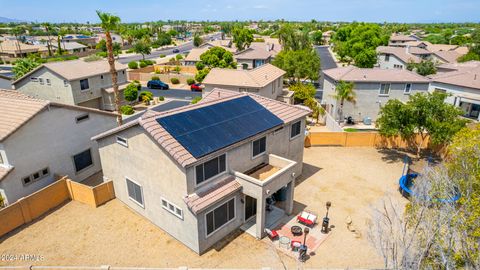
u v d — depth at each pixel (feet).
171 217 60.23
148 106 162.91
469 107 133.18
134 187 67.72
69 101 144.05
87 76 146.10
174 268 52.21
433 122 86.58
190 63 272.10
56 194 72.54
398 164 94.48
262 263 55.11
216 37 628.28
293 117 77.25
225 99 74.38
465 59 205.57
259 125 68.28
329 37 568.00
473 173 48.19
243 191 60.90
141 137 59.98
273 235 59.98
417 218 40.63
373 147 107.45
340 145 108.17
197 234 55.21
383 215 48.44
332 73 139.74
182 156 52.80
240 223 64.85
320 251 57.98
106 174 75.10
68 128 81.82
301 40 232.32
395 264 36.19
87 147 88.07
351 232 63.16
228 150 60.34
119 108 103.04
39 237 62.44
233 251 57.98
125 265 55.16
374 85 128.16
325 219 62.13
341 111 132.46
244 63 229.45
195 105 68.28
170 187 57.72
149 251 58.44
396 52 225.76
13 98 79.77
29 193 74.74
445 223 37.42
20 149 71.46
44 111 75.25
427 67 176.04
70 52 372.99
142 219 67.92
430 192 42.83
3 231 62.95
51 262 55.88
